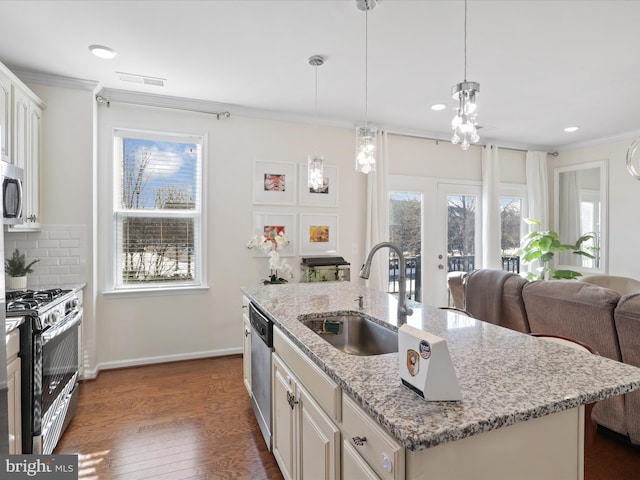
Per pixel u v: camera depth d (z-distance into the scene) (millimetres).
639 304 1928
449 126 4457
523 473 971
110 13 2158
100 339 3398
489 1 2029
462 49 2580
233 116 3824
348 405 1116
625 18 2186
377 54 2660
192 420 2527
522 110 3846
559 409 964
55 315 2172
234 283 3854
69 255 3109
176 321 3662
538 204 5352
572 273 4930
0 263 1378
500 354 1330
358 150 2375
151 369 3443
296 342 1522
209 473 1983
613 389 1051
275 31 2357
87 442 2254
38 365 1909
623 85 3201
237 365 3559
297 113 3977
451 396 958
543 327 2521
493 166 5035
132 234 3562
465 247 5047
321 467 1301
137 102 3451
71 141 3102
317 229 4184
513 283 2766
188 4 2072
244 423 2492
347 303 2221
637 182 4602
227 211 3814
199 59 2746
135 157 3551
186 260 3752
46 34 2391
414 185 4727
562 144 5316
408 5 2072
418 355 993
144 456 2123
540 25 2266
